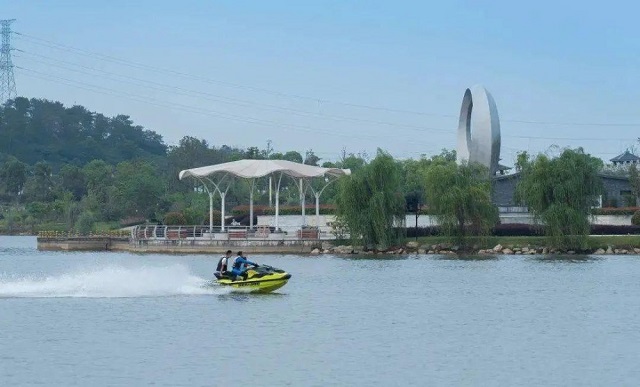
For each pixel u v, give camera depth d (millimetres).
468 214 126312
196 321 54969
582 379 39031
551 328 52688
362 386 37719
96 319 55562
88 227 175750
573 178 123688
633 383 38312
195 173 140375
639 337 49375
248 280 70188
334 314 58531
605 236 131750
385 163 129000
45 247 159250
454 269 97062
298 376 39438
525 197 126562
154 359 42781
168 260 118375
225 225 159625
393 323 54594
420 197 149500
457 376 39531
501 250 126688
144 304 63000
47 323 53781
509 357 43625
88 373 39750
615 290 73812
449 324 54219
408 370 40688
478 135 156875
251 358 43156
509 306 63125
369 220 127875
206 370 40500
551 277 86188
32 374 39562
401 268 99188
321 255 127812
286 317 57062
